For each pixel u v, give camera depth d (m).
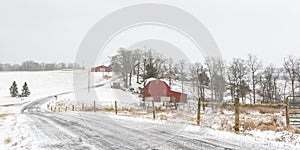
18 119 13.02
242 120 12.70
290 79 51.34
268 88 52.44
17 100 56.31
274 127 9.91
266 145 6.27
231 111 19.89
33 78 80.31
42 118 13.49
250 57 51.53
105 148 5.71
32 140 6.69
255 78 51.59
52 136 7.26
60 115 15.93
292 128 9.82
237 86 48.62
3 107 42.38
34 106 43.25
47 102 47.34
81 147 5.80
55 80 74.50
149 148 5.71
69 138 6.91
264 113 19.19
